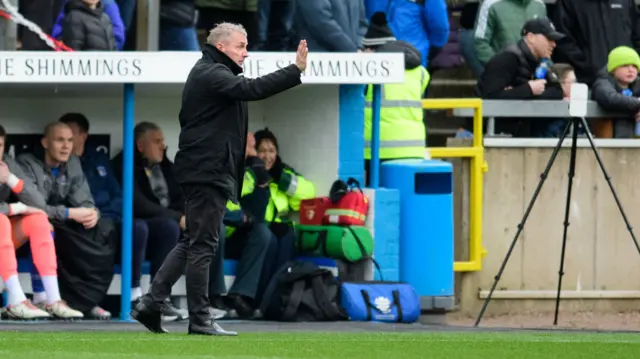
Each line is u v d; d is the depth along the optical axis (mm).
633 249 56719
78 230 47656
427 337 38062
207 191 37125
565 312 56344
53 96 51781
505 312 55875
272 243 49469
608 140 56375
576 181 56375
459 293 55344
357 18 53156
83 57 47344
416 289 52688
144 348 32406
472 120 61219
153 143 49500
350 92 52531
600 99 57375
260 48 56875
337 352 31766
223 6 56281
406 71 54094
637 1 65562
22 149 51469
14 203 46438
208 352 31438
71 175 48094
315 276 48188
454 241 55344
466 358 30922
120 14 53969
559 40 60625
